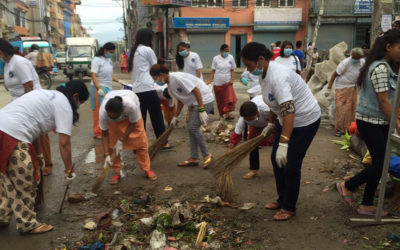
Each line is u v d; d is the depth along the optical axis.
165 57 22.77
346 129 6.04
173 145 5.81
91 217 3.38
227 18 24.30
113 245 2.84
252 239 2.94
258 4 24.42
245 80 7.04
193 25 24.23
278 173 3.37
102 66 6.09
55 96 3.14
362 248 2.75
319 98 7.32
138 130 4.19
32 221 3.08
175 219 3.08
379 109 2.94
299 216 3.31
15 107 2.98
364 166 4.60
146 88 5.18
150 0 21.39
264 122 4.04
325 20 23.88
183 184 4.17
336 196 3.72
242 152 3.54
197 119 4.55
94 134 6.38
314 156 5.08
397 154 3.55
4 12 31.66
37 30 42.31
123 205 3.58
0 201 3.18
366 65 2.97
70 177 3.37
